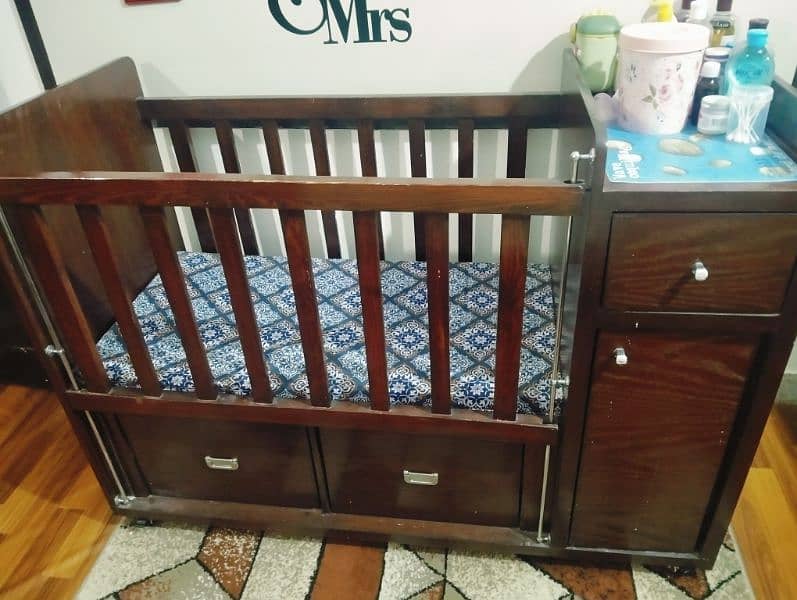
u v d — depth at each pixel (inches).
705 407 46.3
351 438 55.1
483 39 59.5
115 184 42.3
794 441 69.1
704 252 38.9
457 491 57.0
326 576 58.8
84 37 64.7
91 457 59.8
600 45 51.1
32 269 49.8
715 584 56.4
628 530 55.1
